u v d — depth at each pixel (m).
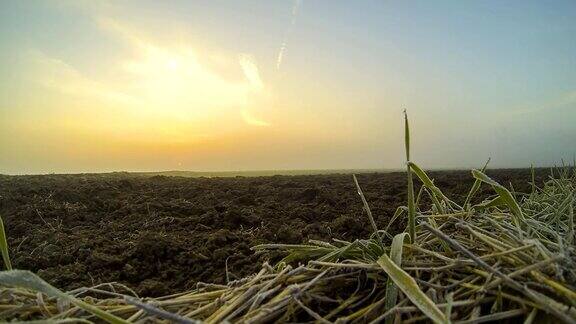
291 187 8.07
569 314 1.15
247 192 7.01
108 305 1.57
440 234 1.41
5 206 5.21
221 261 2.80
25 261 2.94
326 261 1.75
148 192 7.08
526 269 1.30
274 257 2.68
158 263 2.79
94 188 6.51
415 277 1.57
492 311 1.31
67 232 4.09
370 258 1.73
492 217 2.10
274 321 1.45
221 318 1.38
